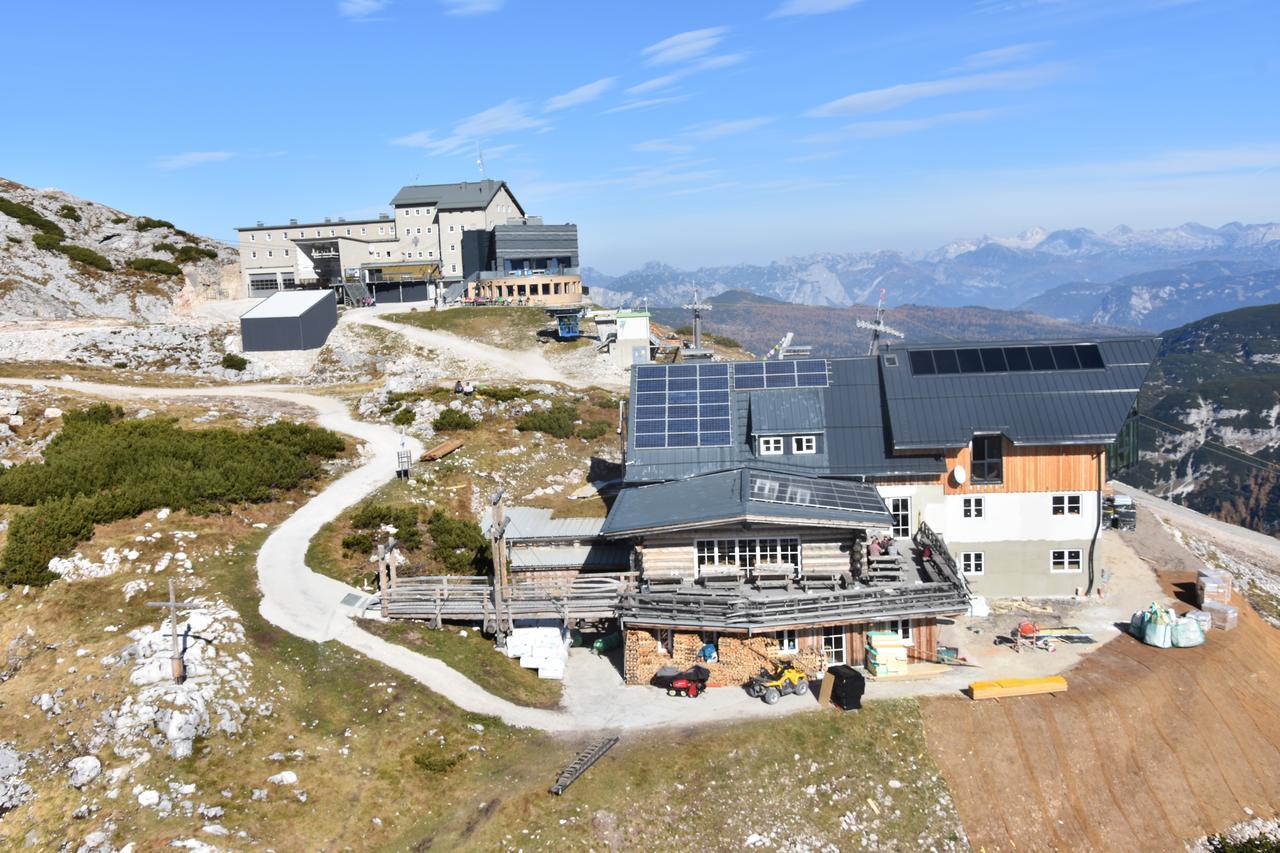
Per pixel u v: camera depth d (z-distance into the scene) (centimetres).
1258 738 3566
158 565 4162
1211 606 4188
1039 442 4231
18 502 4581
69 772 2841
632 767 3095
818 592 3712
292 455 5778
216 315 11712
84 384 7700
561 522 4966
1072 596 4488
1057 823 3106
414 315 11394
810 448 4431
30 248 11069
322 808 2830
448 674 3588
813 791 3078
